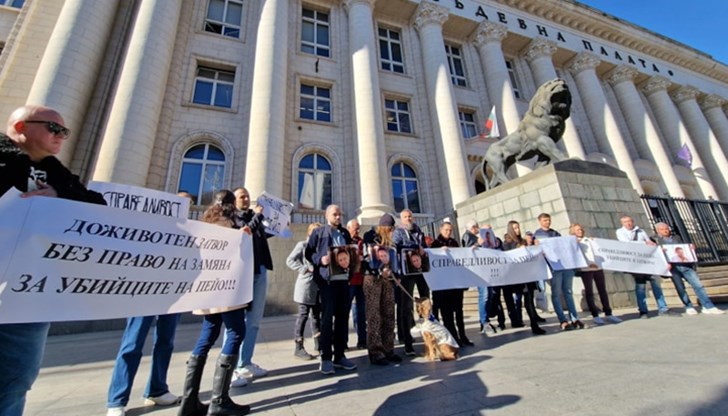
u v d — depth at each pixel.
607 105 20.70
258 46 13.32
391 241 4.22
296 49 15.37
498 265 4.80
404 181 15.19
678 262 5.72
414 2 18.05
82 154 10.29
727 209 10.56
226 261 2.58
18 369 1.52
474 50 20.34
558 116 8.73
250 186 11.12
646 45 25.61
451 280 4.43
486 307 5.23
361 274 4.26
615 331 4.48
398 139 15.62
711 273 8.13
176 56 12.69
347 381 3.02
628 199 8.02
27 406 2.67
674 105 26.38
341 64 15.97
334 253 3.46
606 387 2.36
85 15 10.70
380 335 3.69
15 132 1.63
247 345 3.34
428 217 14.25
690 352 3.11
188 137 11.88
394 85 16.81
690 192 21.88
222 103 13.30
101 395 2.97
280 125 12.33
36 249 1.61
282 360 4.04
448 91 16.02
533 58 20.95
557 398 2.21
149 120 10.38
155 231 2.15
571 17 22.97
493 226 9.14
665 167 20.62
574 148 17.61
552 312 6.95
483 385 2.60
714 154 23.84
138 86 10.40
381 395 2.56
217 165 12.13
